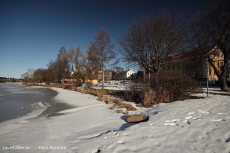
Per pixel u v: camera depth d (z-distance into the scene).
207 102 7.85
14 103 12.73
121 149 3.25
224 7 13.76
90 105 9.75
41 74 63.19
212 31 14.55
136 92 9.63
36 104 11.99
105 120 5.83
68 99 14.31
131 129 4.35
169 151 3.02
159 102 8.45
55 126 5.50
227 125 4.09
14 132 5.02
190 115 5.33
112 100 10.16
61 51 44.28
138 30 14.07
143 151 3.10
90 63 24.22
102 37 19.55
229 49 15.03
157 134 3.88
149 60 14.97
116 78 57.88
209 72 31.59
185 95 9.13
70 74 42.94
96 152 3.21
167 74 9.43
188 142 3.33
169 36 12.69
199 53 16.77
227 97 9.88
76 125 5.46
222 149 2.94
